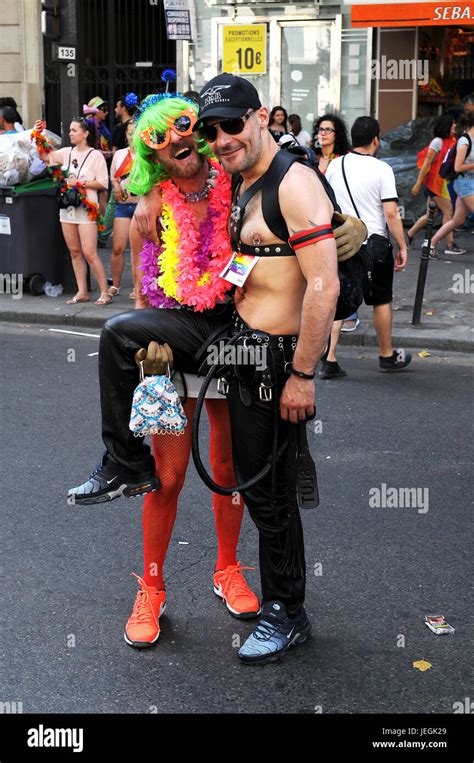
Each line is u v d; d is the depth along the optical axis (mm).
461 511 4879
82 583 4094
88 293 10586
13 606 3893
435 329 8781
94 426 6273
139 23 16453
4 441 5941
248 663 3473
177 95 3369
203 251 3379
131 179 3459
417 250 12688
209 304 3346
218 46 15133
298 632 3578
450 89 15562
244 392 3305
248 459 3404
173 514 3676
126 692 3318
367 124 7035
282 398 3248
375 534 4594
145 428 3334
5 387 7246
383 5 13531
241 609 3801
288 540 3484
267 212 3125
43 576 4152
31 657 3523
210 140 3102
